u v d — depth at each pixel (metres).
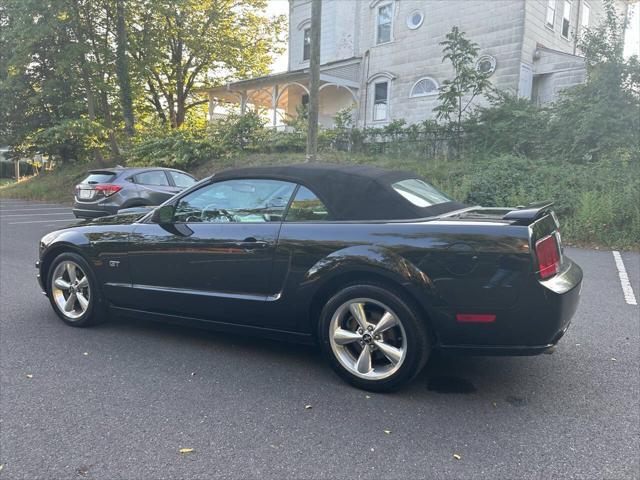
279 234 3.75
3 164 42.59
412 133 15.88
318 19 11.01
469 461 2.66
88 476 2.54
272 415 3.16
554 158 12.36
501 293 3.12
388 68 20.17
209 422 3.08
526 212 3.31
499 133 13.87
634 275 7.06
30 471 2.58
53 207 18.16
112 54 21.95
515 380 3.68
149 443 2.84
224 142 18.80
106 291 4.62
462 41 14.59
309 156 11.39
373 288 3.38
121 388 3.55
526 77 16.86
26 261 8.09
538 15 17.03
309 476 2.53
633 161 11.05
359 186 3.71
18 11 19.27
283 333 3.88
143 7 22.09
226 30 25.88
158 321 4.47
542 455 2.71
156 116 27.80
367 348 3.48
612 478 2.51
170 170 11.30
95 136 21.14
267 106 27.30
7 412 3.20
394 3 19.73
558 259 3.40
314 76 11.18
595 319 5.08
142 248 4.35
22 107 25.20
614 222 9.53
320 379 3.72
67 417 3.13
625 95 12.05
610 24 12.66
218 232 4.00
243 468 2.60
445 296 3.21
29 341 4.48
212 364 4.00
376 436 2.91
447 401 3.36
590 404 3.30
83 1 20.59
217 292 4.02
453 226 3.28
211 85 27.98
